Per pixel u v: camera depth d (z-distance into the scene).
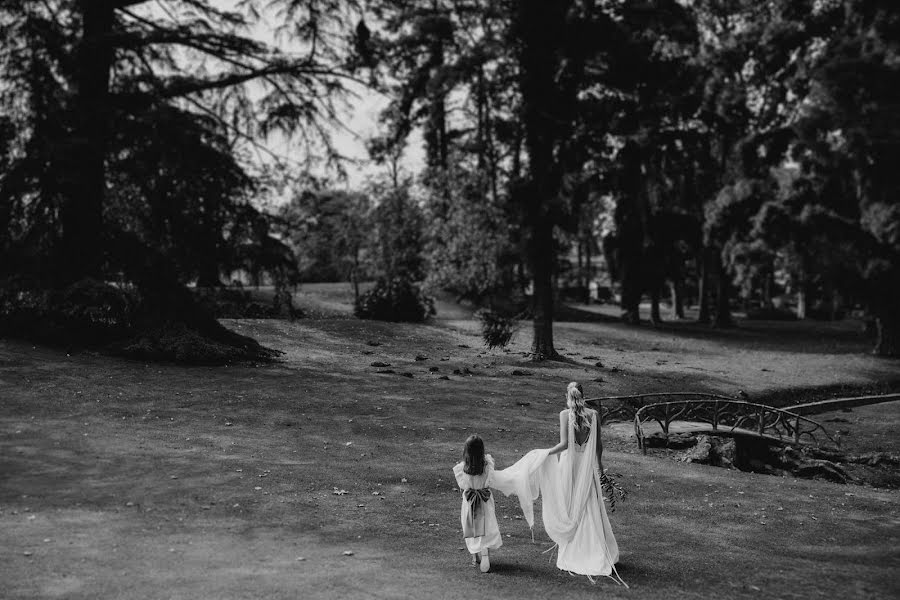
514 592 7.32
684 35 33.19
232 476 11.29
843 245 38.94
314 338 30.59
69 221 23.12
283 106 25.61
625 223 50.72
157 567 7.40
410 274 48.25
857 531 10.71
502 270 44.00
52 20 22.30
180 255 23.72
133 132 22.27
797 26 44.69
